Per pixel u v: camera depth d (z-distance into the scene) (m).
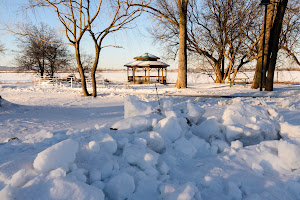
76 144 2.31
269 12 19.42
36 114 9.61
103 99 16.64
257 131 3.71
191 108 4.47
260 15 23.39
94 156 2.47
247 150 3.08
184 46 22.64
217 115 7.66
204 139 3.85
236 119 4.06
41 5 13.09
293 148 2.66
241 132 3.66
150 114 3.84
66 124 7.76
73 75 35.12
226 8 25.36
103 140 2.71
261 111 4.39
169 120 3.49
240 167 2.66
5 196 1.67
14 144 3.62
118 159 2.54
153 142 2.97
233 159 2.88
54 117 9.19
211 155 3.18
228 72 29.56
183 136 3.54
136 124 3.46
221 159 2.89
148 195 2.13
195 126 4.27
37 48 34.28
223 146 3.39
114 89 23.95
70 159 2.21
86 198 1.78
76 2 14.84
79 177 2.02
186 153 3.11
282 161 2.70
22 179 1.96
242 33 25.52
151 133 3.05
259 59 20.84
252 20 24.61
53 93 20.64
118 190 2.05
